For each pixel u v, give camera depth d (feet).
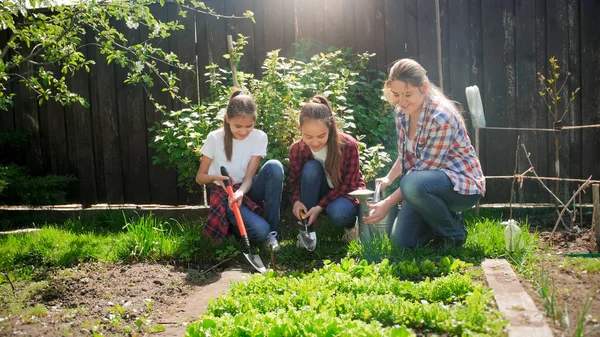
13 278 14.19
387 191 18.97
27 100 21.33
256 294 11.80
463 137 14.23
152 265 14.80
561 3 19.04
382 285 11.63
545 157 19.44
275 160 16.20
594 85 19.06
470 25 19.61
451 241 14.46
